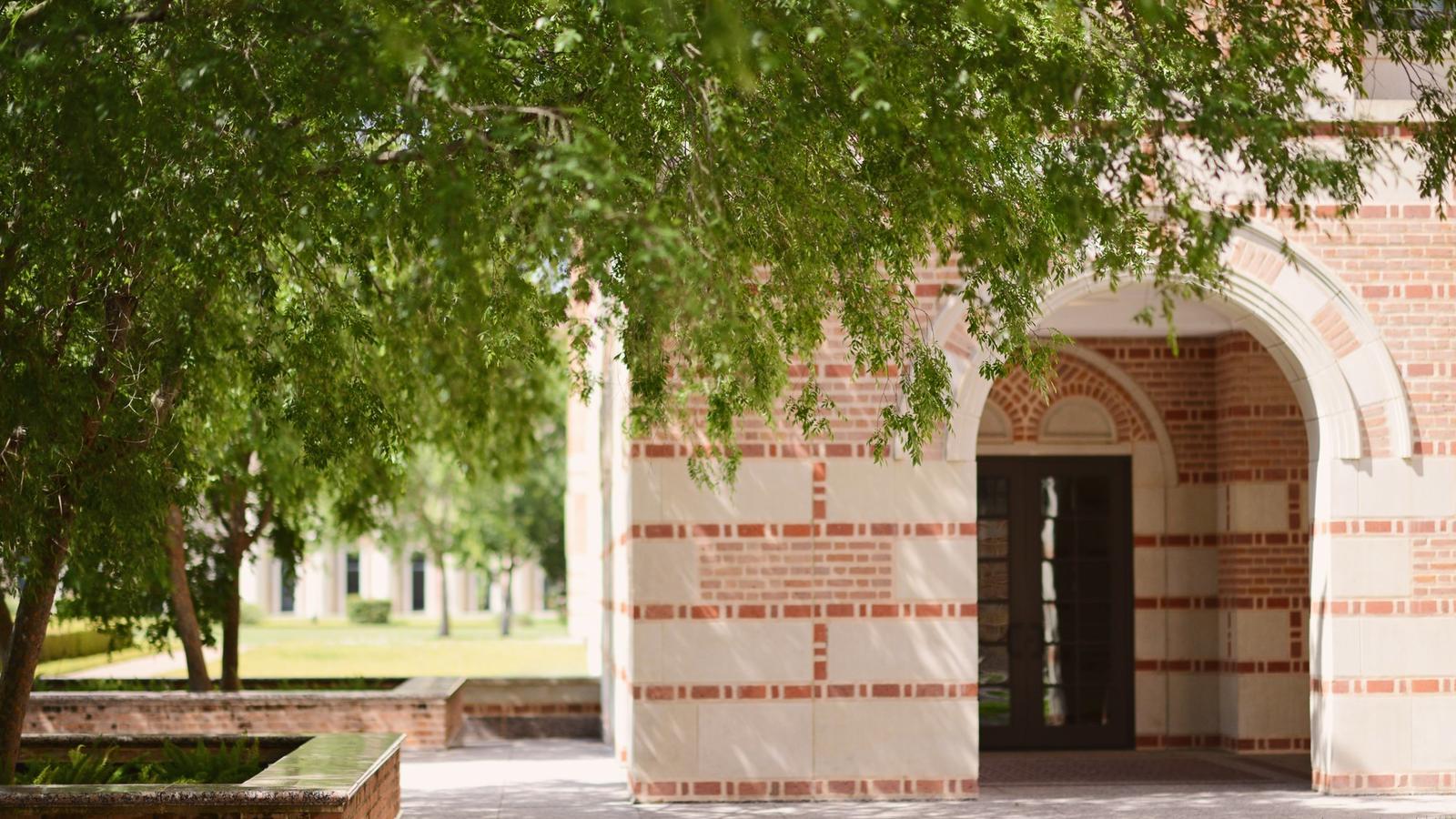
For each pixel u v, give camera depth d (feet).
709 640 42.06
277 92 26.35
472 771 52.44
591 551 104.27
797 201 28.32
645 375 28.86
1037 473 58.03
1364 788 42.98
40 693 57.36
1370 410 43.29
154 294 30.12
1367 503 43.21
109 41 25.81
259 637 171.83
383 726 59.11
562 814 40.42
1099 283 43.04
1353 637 43.06
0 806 28.04
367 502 61.77
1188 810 40.42
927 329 42.57
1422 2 30.12
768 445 42.37
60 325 29.73
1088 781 47.11
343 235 28.58
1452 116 30.55
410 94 24.02
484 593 238.48
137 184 26.27
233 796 28.37
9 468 28.07
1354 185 29.19
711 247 25.63
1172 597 57.57
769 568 42.19
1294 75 27.53
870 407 42.50
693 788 41.86
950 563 42.42
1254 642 55.42
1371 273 43.21
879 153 26.63
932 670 42.27
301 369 31.22
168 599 59.67
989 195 27.76
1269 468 55.88
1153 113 38.96
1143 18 25.75
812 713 42.06
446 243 23.53
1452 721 42.96
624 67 26.63
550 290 30.86
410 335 42.47
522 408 62.64
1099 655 57.57
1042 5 26.71
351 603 219.20
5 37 25.85
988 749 56.95
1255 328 45.16
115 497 30.27
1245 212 27.71
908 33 26.30
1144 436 58.03
